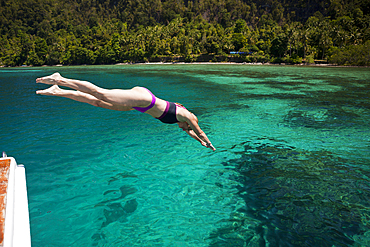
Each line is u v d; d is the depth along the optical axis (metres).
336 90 26.52
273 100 20.34
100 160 8.40
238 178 7.35
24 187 3.57
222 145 10.02
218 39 136.88
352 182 7.10
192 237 4.91
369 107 17.42
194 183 7.02
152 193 6.47
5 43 193.38
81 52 146.00
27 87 32.94
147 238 4.86
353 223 5.32
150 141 10.27
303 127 12.58
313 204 6.04
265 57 121.25
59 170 7.62
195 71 64.44
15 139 10.41
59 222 5.28
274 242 4.78
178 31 166.88
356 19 154.88
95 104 3.30
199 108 17.28
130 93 3.39
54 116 14.85
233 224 5.32
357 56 98.62
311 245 4.69
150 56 141.50
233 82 35.19
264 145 10.05
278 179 7.29
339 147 9.81
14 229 2.72
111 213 5.63
